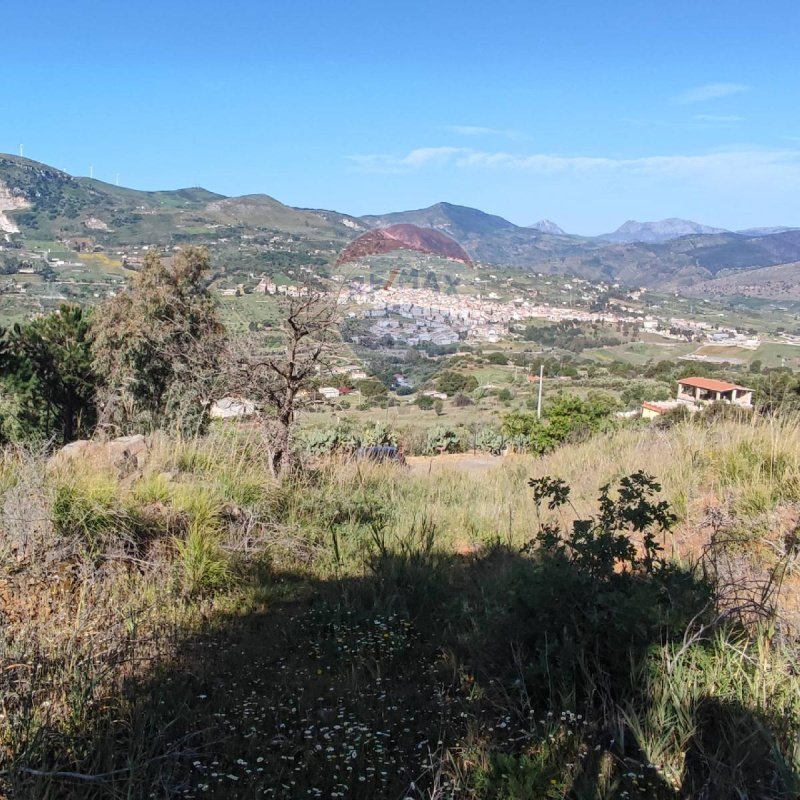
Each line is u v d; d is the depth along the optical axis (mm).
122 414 13047
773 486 5531
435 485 9109
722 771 2520
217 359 7895
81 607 3852
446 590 4703
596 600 3246
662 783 2490
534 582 3387
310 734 2930
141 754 2613
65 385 14711
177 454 6754
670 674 2947
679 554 4629
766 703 2783
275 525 5848
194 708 3145
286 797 2531
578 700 3064
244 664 3629
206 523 5328
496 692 3146
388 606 4324
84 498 4977
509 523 6383
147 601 4281
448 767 2664
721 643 3051
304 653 3826
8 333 14547
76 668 3164
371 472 9242
